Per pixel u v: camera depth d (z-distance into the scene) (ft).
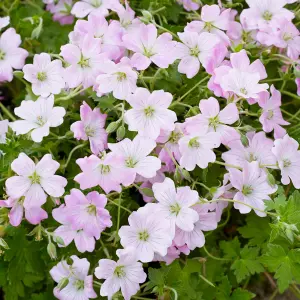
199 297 1.66
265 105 1.67
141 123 1.60
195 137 1.60
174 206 1.57
